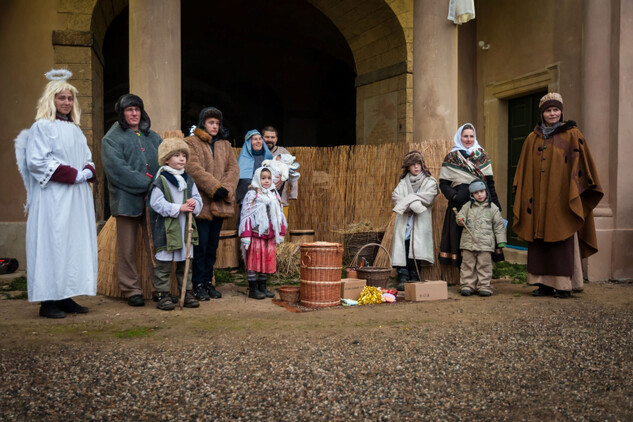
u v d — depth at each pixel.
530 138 5.79
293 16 13.55
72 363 3.18
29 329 4.06
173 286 5.44
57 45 7.59
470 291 5.70
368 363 3.18
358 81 10.42
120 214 4.88
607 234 6.79
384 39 9.66
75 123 4.70
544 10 7.95
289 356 3.31
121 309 4.87
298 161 8.44
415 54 6.80
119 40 13.41
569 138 5.53
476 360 3.25
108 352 3.41
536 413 2.49
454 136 6.61
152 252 5.19
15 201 7.49
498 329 4.02
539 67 8.05
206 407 2.55
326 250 5.00
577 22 7.38
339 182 8.22
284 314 4.66
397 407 2.55
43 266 4.43
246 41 15.08
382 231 7.43
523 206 5.72
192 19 13.91
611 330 3.98
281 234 5.52
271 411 2.51
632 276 6.90
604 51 6.88
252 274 5.46
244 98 16.02
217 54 15.19
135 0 5.86
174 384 2.84
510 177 9.03
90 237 4.71
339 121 16.38
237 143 16.17
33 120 7.55
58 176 4.43
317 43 14.74
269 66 15.58
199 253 5.30
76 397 2.66
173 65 5.93
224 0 12.98
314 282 4.99
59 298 4.45
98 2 7.79
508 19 8.68
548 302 5.22
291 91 15.86
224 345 3.57
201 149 5.31
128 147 4.95
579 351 3.44
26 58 7.55
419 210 5.92
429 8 6.62
